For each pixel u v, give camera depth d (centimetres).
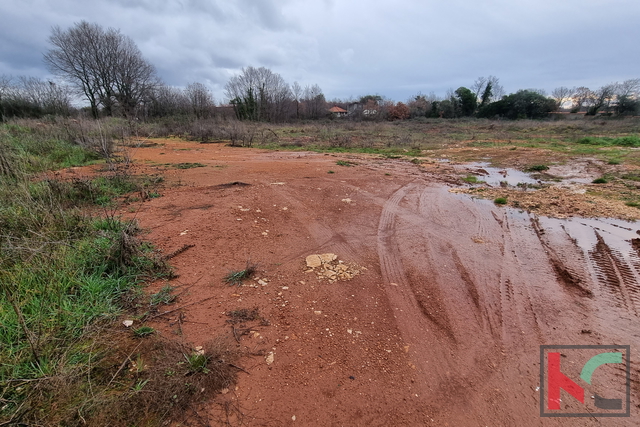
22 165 586
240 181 758
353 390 210
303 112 4475
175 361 219
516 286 340
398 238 457
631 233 477
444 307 302
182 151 1391
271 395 202
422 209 591
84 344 226
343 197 657
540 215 559
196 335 247
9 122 1709
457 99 4531
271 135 2147
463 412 200
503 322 283
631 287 339
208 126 2053
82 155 973
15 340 218
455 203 631
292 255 393
